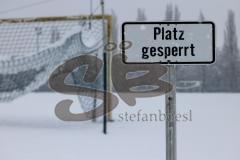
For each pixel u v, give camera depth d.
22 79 23.62
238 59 69.69
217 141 17.80
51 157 14.59
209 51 6.11
